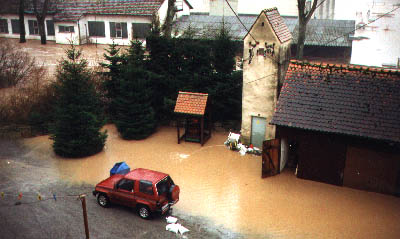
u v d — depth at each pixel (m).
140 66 25.23
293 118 19.08
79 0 47.31
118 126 24.58
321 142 18.75
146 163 21.16
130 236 14.84
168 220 15.79
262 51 21.38
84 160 21.61
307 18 28.22
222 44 25.16
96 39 45.06
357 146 18.09
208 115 25.14
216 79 25.53
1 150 22.81
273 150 19.48
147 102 24.95
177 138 24.72
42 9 47.38
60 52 41.28
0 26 49.97
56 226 15.45
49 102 26.38
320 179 19.25
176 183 18.98
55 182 19.08
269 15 21.36
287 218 16.17
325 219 16.09
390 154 17.55
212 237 14.90
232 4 48.94
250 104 22.56
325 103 19.20
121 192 16.23
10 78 30.91
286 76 20.62
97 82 27.44
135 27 43.88
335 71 20.00
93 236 14.78
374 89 18.94
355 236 14.97
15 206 16.84
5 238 14.62
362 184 18.48
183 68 26.31
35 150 22.92
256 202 17.38
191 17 45.12
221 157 21.95
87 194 18.00
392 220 16.02
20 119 26.05
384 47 34.31
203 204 17.22
